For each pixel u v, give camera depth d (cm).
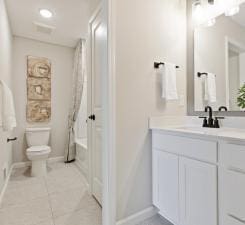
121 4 141
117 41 139
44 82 324
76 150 321
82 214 158
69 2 213
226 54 158
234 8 152
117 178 139
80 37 309
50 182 231
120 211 140
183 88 188
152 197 158
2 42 196
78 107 325
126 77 144
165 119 169
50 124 329
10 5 219
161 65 164
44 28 277
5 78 217
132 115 148
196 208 117
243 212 93
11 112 182
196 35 181
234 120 148
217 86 164
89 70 204
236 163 97
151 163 160
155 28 163
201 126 169
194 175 119
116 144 139
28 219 150
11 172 267
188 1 188
